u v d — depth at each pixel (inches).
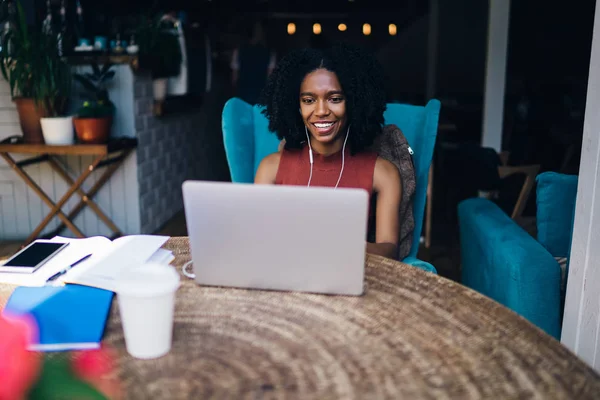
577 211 65.1
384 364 35.1
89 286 46.1
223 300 44.2
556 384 33.2
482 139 193.9
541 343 37.8
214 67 243.1
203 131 209.9
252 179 83.7
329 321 40.7
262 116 85.0
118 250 53.2
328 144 71.4
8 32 121.2
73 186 134.8
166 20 162.1
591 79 62.2
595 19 61.5
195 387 32.8
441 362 35.4
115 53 143.9
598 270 62.2
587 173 63.1
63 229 148.9
